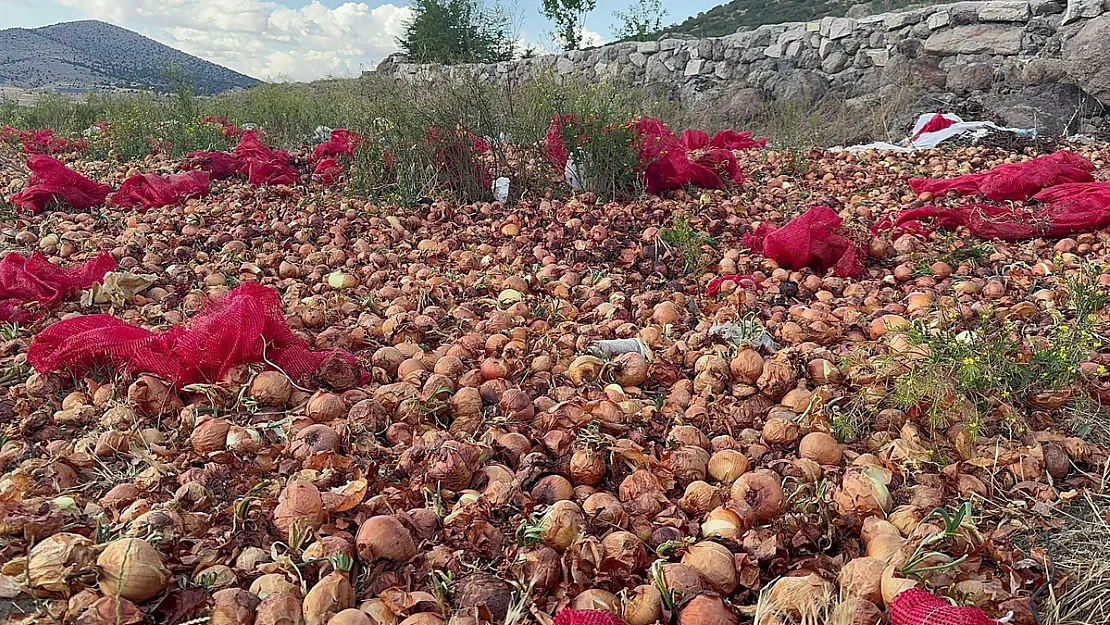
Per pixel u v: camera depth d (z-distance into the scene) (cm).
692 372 151
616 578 92
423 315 175
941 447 122
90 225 273
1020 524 105
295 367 142
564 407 123
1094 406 135
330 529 101
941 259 219
